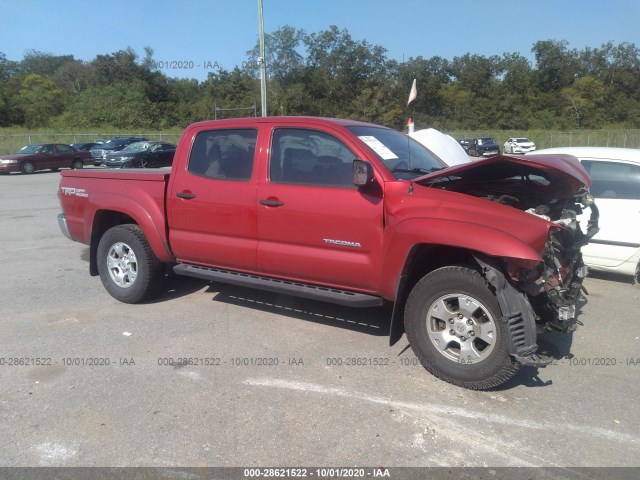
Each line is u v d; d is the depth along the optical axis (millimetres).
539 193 4852
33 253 8430
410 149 4984
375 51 51062
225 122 5098
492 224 3691
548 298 3795
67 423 3508
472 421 3518
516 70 71688
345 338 4867
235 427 3449
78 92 75812
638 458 3135
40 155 28016
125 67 60875
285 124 4730
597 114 68125
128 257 5785
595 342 4793
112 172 5871
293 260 4629
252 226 4805
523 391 3912
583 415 3588
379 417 3562
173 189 5309
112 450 3225
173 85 63062
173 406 3705
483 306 3773
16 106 70812
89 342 4801
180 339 4855
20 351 4613
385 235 4145
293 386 3979
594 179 6488
